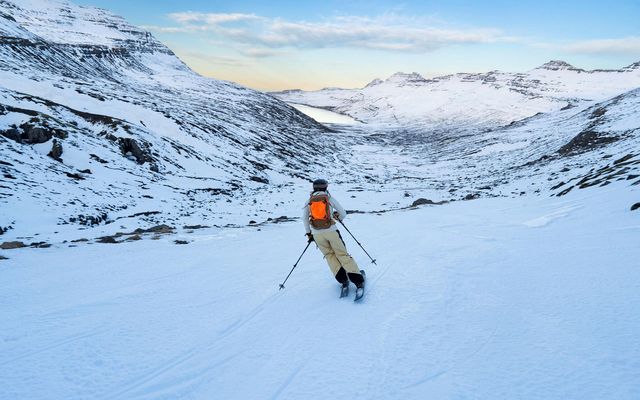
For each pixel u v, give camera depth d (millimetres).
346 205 33875
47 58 135125
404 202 36375
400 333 4133
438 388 3055
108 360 3811
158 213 24203
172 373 3564
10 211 17969
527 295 4883
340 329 4383
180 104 137250
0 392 3230
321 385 3250
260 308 5246
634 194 10578
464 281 5785
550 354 3369
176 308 5312
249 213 26609
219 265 7961
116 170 34156
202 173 47438
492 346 3654
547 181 34531
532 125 182125
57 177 26203
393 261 7477
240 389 3279
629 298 4277
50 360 3801
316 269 7363
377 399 2980
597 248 6590
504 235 9312
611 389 2760
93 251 9617
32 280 6840
